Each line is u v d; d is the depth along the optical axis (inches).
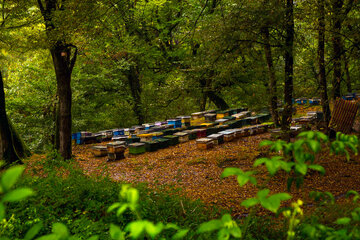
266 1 417.4
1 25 533.3
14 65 874.8
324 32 483.8
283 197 58.2
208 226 62.2
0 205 37.5
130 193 55.4
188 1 933.8
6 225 189.8
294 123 816.9
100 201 273.9
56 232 50.4
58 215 244.8
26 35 561.9
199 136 818.2
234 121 898.1
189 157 630.5
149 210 256.7
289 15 428.5
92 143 854.5
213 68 494.3
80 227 209.2
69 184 299.4
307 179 434.9
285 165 67.5
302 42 472.4
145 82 1165.1
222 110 1058.7
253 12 409.7
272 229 214.4
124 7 665.0
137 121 1179.3
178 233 65.9
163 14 979.9
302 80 560.4
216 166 551.8
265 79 778.2
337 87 586.6
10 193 38.7
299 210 71.8
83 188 289.3
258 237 199.8
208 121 948.6
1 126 534.6
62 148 608.1
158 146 723.4
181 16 1011.3
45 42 498.9
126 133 906.1
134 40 978.7
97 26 569.0
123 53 912.9
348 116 593.6
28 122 855.7
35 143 837.8
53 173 313.3
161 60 1071.6
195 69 515.2
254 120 936.9
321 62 523.8
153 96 1079.6
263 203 57.2
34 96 838.5
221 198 396.8
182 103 1280.8
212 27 455.2
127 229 46.9
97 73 1051.3
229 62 467.8
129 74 1099.9
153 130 821.9
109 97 1122.0
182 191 434.6
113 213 245.0
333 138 602.5
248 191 416.5
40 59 811.4
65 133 605.6
